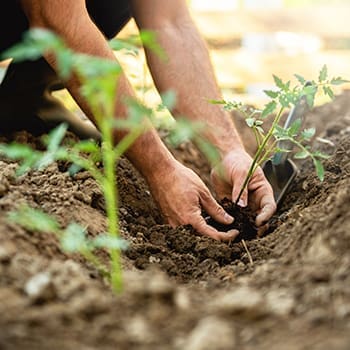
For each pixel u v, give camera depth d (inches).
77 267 89.5
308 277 86.4
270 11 270.8
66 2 115.3
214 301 83.6
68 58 79.4
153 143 123.7
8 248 89.8
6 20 154.5
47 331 73.5
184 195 124.4
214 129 136.8
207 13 269.9
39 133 156.2
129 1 149.5
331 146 165.9
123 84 117.6
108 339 73.4
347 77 249.6
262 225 126.6
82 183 125.5
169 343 73.1
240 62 254.2
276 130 124.4
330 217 96.7
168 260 109.3
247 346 71.6
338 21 271.1
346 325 73.6
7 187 108.9
